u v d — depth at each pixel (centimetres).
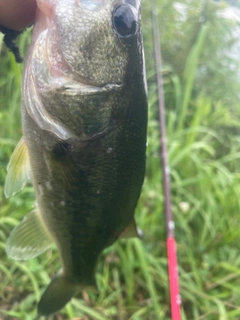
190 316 30
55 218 16
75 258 18
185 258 32
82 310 28
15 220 29
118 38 13
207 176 35
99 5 13
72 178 15
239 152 42
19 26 14
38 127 14
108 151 14
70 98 13
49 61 13
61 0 13
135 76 14
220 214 36
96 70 13
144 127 15
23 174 15
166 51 46
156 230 33
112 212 16
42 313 18
